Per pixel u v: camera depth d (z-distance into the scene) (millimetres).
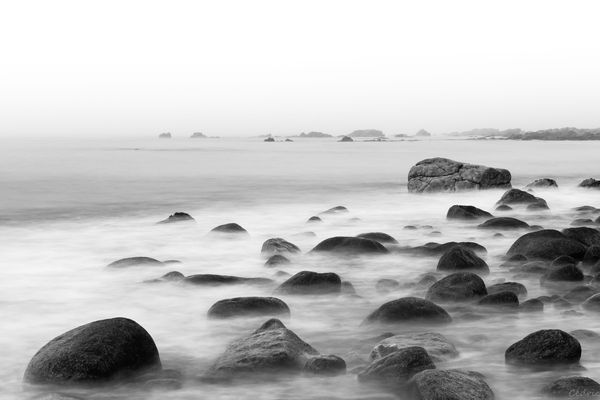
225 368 5910
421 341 6590
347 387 5586
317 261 11664
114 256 12430
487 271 10406
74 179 33219
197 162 54969
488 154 72938
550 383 5473
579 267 10711
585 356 6348
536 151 84375
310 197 24359
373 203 22266
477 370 6020
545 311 8062
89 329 6023
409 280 10055
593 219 18125
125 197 24109
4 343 6977
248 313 7832
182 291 9289
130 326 6137
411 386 5293
